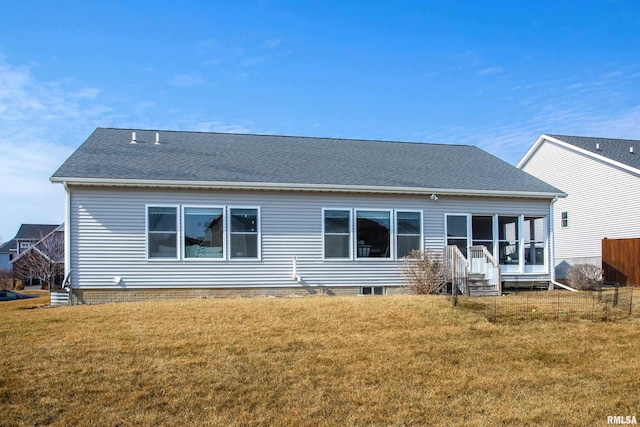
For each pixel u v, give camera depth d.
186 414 7.42
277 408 7.66
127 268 16.33
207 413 7.47
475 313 12.39
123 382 8.25
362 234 18.14
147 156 18.25
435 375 8.88
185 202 16.81
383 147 23.14
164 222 16.67
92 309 13.00
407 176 19.23
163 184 16.28
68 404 7.58
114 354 9.32
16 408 7.43
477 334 10.93
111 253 16.25
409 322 11.58
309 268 17.64
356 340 10.38
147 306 13.27
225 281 17.02
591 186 27.03
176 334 10.49
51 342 9.91
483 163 22.17
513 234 19.92
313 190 17.56
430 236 18.66
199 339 10.21
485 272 17.72
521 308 13.00
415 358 9.55
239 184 16.77
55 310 13.02
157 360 9.09
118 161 17.41
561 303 13.80
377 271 18.17
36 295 36.66
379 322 11.56
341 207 18.02
